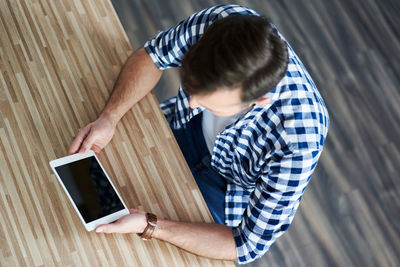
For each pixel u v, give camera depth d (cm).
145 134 101
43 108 95
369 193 219
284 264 192
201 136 121
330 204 211
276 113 88
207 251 95
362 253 206
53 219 87
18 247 83
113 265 88
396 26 271
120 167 96
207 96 69
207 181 122
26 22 101
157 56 102
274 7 245
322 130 89
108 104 98
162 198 97
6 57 97
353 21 261
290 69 88
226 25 67
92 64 103
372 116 238
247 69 65
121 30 110
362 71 248
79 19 106
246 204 121
